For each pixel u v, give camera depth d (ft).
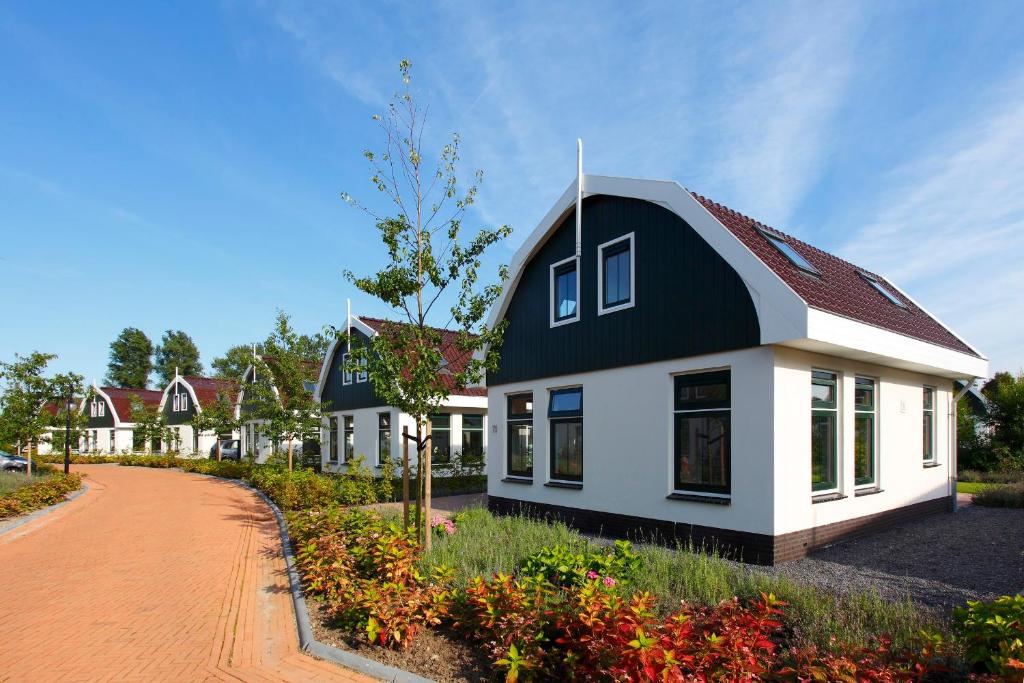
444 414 61.93
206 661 16.01
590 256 33.37
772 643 12.56
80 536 35.53
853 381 29.55
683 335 27.89
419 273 25.17
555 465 35.91
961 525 32.78
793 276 26.27
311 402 63.46
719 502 26.04
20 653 16.84
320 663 15.48
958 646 12.34
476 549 23.09
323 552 21.81
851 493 28.84
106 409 137.39
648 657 10.43
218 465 80.64
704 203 29.60
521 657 12.92
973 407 65.62
